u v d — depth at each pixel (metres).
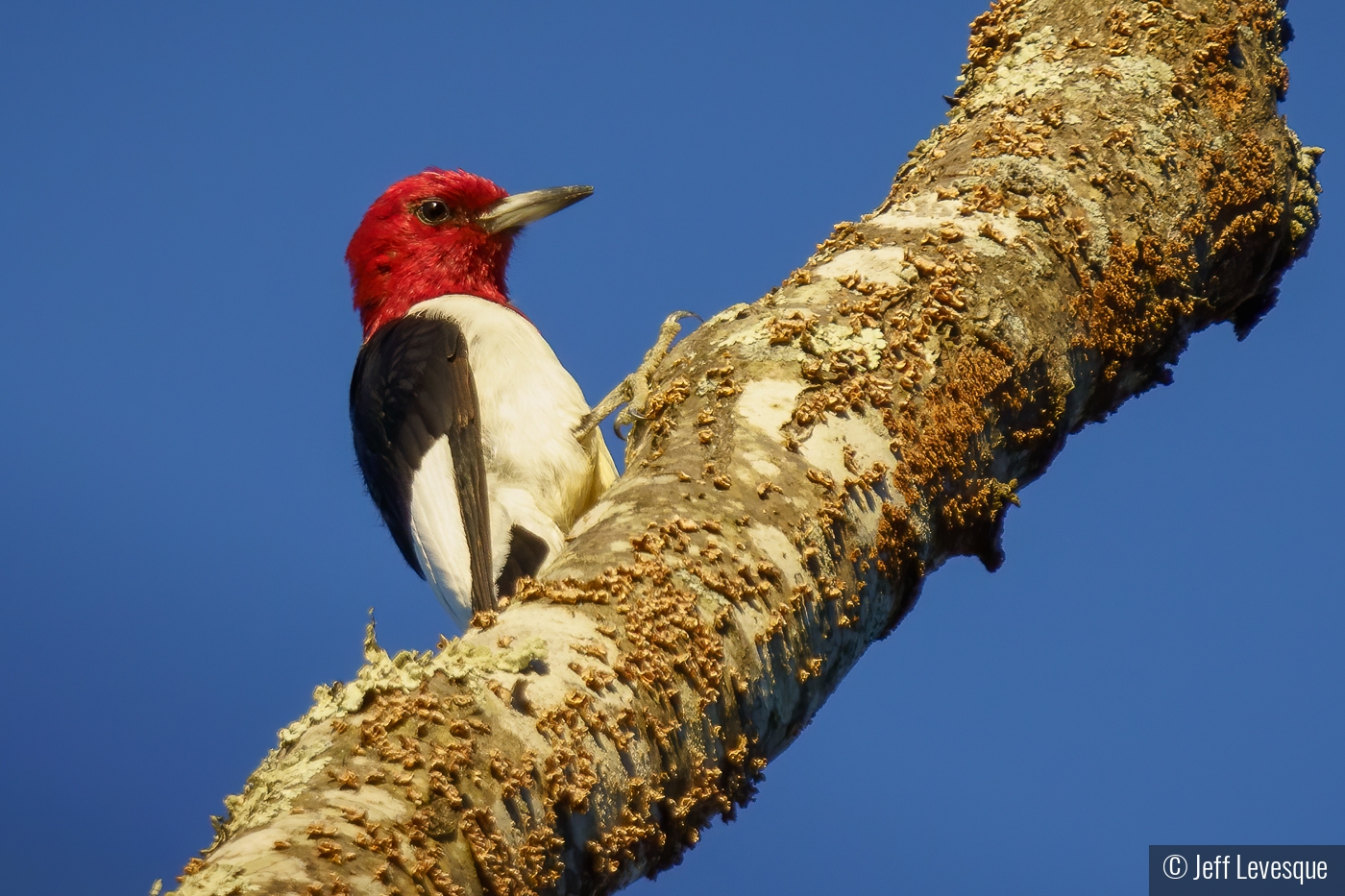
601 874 4.97
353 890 4.29
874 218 7.61
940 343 6.86
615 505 6.09
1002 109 8.22
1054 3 8.97
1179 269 7.86
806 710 5.96
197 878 4.21
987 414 6.88
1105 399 7.87
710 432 6.32
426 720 4.76
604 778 4.97
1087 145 7.86
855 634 6.19
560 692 5.02
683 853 5.38
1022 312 7.16
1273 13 8.79
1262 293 8.73
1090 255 7.53
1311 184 8.74
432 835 4.54
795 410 6.40
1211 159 8.12
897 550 6.39
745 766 5.62
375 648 5.02
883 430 6.50
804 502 6.10
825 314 6.80
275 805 4.50
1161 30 8.50
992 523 7.01
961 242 7.25
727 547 5.80
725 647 5.56
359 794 4.54
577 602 5.43
